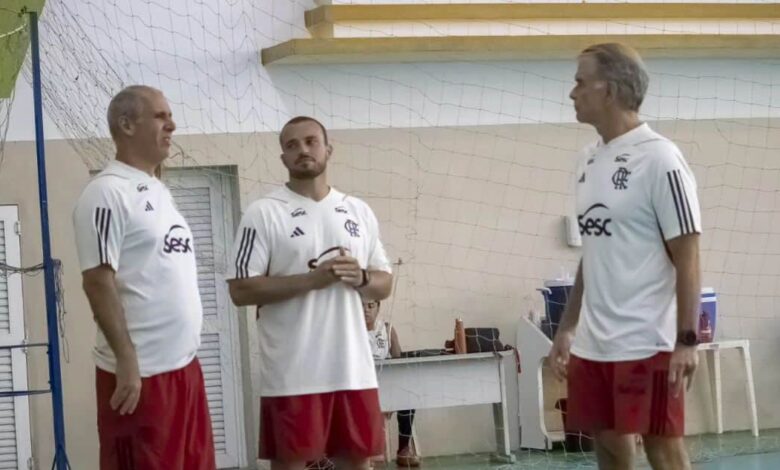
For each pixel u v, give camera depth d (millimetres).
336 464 4699
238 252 4656
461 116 9195
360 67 8992
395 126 9055
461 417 9125
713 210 9727
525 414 9070
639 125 4211
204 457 4289
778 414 9820
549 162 9344
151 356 4152
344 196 4887
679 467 4164
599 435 4273
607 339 4148
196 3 8641
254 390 8719
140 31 8500
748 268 9797
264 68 8781
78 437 8430
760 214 9836
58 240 8406
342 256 4559
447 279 9141
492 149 9242
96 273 4066
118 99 4250
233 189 8797
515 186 9289
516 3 9125
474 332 8914
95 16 8359
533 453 8969
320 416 4578
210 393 8836
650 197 4082
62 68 7707
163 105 4270
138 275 4152
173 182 8727
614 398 4145
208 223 8797
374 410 4676
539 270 9320
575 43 8922
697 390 9633
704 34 9328
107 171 4211
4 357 8367
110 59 8414
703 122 9719
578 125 9383
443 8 8961
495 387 8594
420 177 9094
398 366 8406
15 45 5742
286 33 8828
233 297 4660
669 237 4055
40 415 8406
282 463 4598
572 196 9367
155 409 4133
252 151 8727
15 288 8352
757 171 9836
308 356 4586
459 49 8672
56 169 8414
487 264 9227
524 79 9305
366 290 4695
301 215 4707
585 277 4270
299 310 4598
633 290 4117
